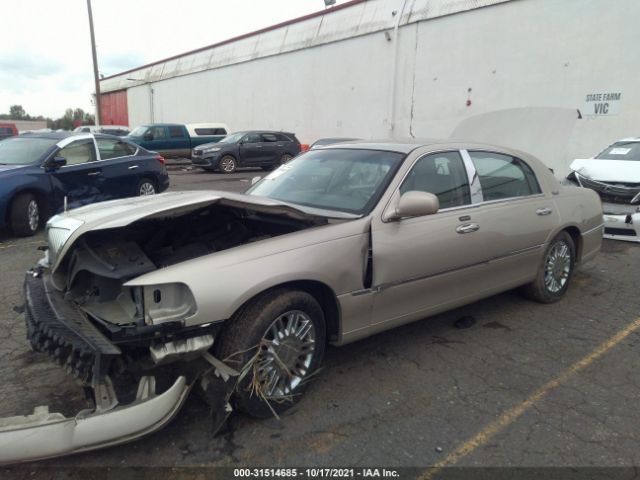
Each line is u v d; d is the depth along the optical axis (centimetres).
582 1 1266
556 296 492
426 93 1694
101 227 273
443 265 368
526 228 434
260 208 296
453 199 386
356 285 321
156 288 258
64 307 284
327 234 312
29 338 280
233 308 268
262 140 1989
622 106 1220
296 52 2253
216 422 263
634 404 317
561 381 344
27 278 337
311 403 312
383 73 1844
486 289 415
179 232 338
